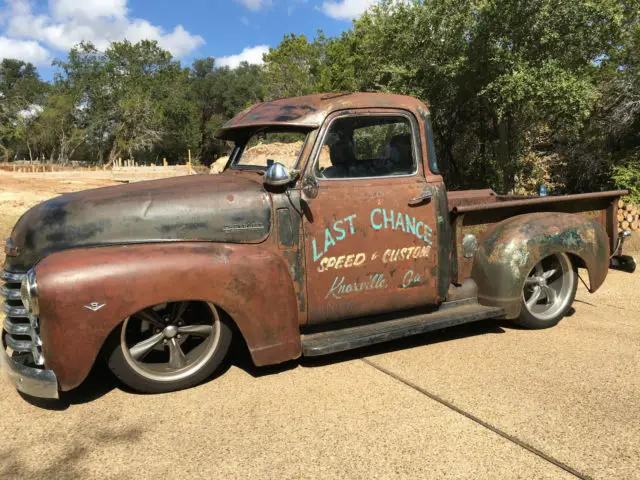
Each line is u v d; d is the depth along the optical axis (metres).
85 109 50.97
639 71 11.66
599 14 10.50
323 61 34.16
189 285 2.97
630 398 3.06
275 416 2.89
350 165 3.60
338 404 3.02
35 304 2.74
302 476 2.36
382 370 3.50
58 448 2.60
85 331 2.78
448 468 2.41
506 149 13.42
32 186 14.32
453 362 3.63
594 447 2.56
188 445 2.61
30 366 2.97
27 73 62.00
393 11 13.13
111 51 51.25
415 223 3.73
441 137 14.95
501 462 2.45
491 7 11.15
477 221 4.14
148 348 3.12
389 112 3.71
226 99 53.72
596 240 4.30
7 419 2.89
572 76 10.66
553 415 2.87
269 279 3.20
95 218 3.02
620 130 12.52
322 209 3.44
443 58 12.38
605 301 5.23
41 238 2.95
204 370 3.24
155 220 3.10
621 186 11.00
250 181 3.47
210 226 3.18
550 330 4.31
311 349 3.29
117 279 2.83
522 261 3.98
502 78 10.78
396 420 2.84
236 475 2.37
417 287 3.78
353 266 3.54
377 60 14.30
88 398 3.13
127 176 19.67
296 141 3.56
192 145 51.31
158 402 3.07
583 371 3.45
